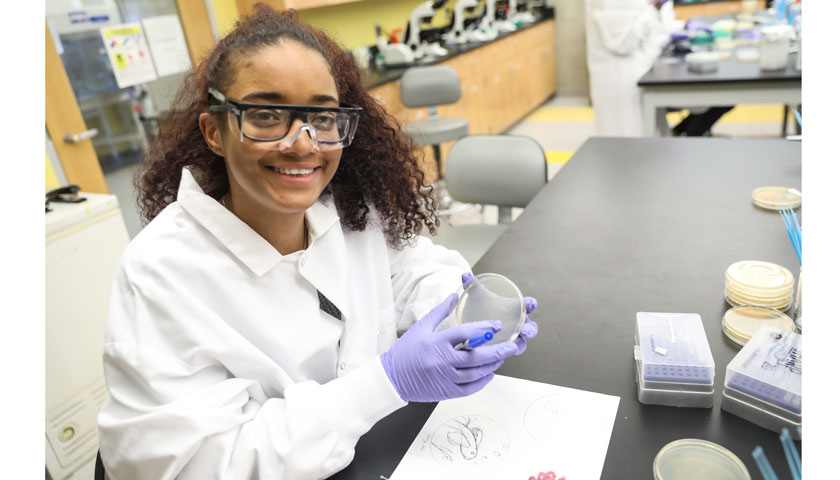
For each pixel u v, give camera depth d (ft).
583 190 5.61
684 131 12.56
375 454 2.51
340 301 3.17
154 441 2.35
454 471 2.37
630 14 11.21
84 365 5.86
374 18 14.74
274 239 3.03
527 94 18.97
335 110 2.52
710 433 2.42
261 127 2.43
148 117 9.41
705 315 3.27
